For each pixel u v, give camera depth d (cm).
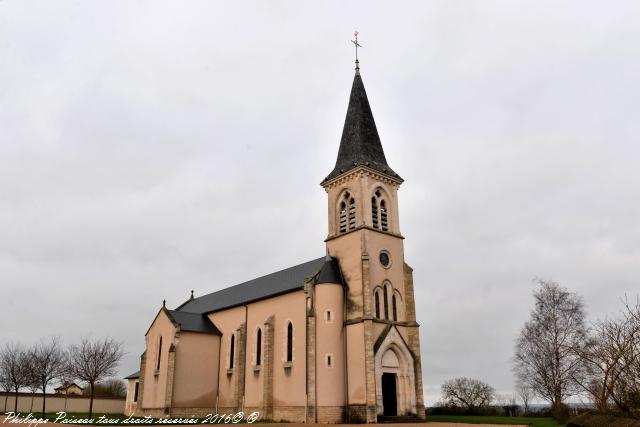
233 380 5803
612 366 2442
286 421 4894
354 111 5875
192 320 6350
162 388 5888
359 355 4669
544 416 6088
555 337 5700
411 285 5262
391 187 5591
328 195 5669
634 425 2258
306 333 4862
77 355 9956
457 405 8138
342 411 4609
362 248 5025
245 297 6138
